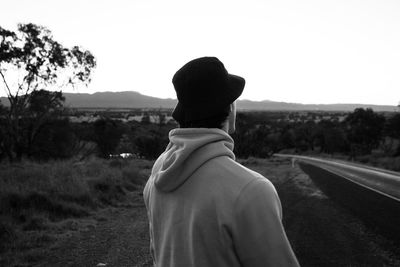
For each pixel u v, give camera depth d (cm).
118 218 944
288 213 1110
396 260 646
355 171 3117
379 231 866
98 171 1492
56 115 2586
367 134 7575
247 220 120
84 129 3653
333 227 909
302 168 3428
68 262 605
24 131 2473
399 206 1239
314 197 1473
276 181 2167
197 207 126
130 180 1498
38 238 711
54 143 2645
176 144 139
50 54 2445
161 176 136
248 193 121
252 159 4481
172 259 133
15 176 1130
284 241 119
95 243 712
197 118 134
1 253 636
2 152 2341
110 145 3784
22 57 2358
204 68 135
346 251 698
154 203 145
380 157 6250
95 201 1070
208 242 124
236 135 5222
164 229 139
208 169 129
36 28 2395
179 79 137
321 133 9412
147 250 671
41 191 977
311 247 724
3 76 2331
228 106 140
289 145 10106
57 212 916
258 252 119
